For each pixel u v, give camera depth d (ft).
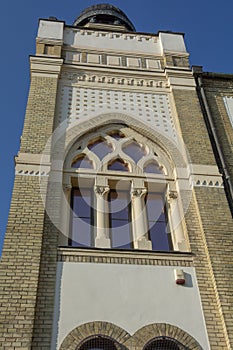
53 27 50.21
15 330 24.85
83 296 27.78
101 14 65.16
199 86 46.62
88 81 44.88
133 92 44.70
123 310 27.48
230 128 43.14
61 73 44.91
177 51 50.31
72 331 25.98
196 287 29.40
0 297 26.17
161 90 45.44
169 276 29.73
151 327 26.84
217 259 30.48
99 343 25.71
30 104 39.63
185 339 26.48
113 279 28.96
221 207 34.04
